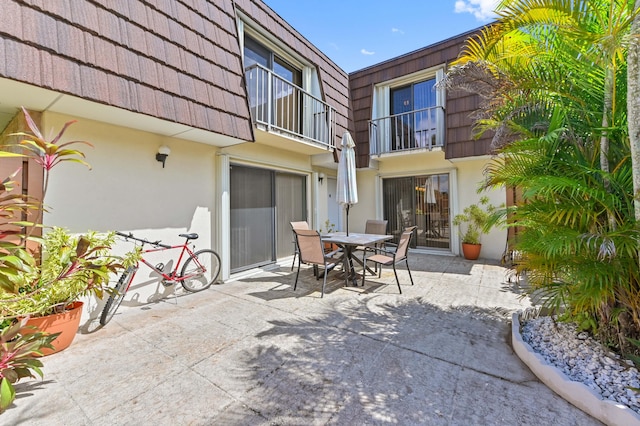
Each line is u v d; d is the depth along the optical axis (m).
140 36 3.17
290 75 6.59
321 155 6.95
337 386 2.12
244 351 2.62
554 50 2.74
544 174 2.34
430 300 3.99
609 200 2.01
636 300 2.04
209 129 3.76
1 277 1.67
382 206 8.48
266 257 5.98
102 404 1.94
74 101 2.76
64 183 3.16
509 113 2.92
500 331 3.01
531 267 2.60
